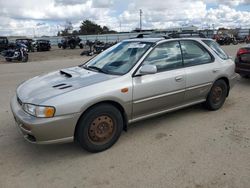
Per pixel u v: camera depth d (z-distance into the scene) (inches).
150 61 165.2
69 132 135.3
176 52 180.5
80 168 132.4
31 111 131.7
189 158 139.3
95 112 141.1
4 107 225.5
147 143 157.2
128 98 152.3
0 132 173.8
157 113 173.0
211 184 117.6
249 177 122.2
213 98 206.5
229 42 1419.8
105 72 161.5
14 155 145.5
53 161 139.5
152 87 162.2
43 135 130.3
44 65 566.6
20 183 120.7
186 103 189.6
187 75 181.5
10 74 423.2
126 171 128.6
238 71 300.5
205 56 199.6
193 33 215.5
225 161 135.7
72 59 746.8
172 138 163.3
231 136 164.9
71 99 133.0
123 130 165.0
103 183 119.9
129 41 190.9
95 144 145.1
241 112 208.4
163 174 125.4
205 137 163.9
